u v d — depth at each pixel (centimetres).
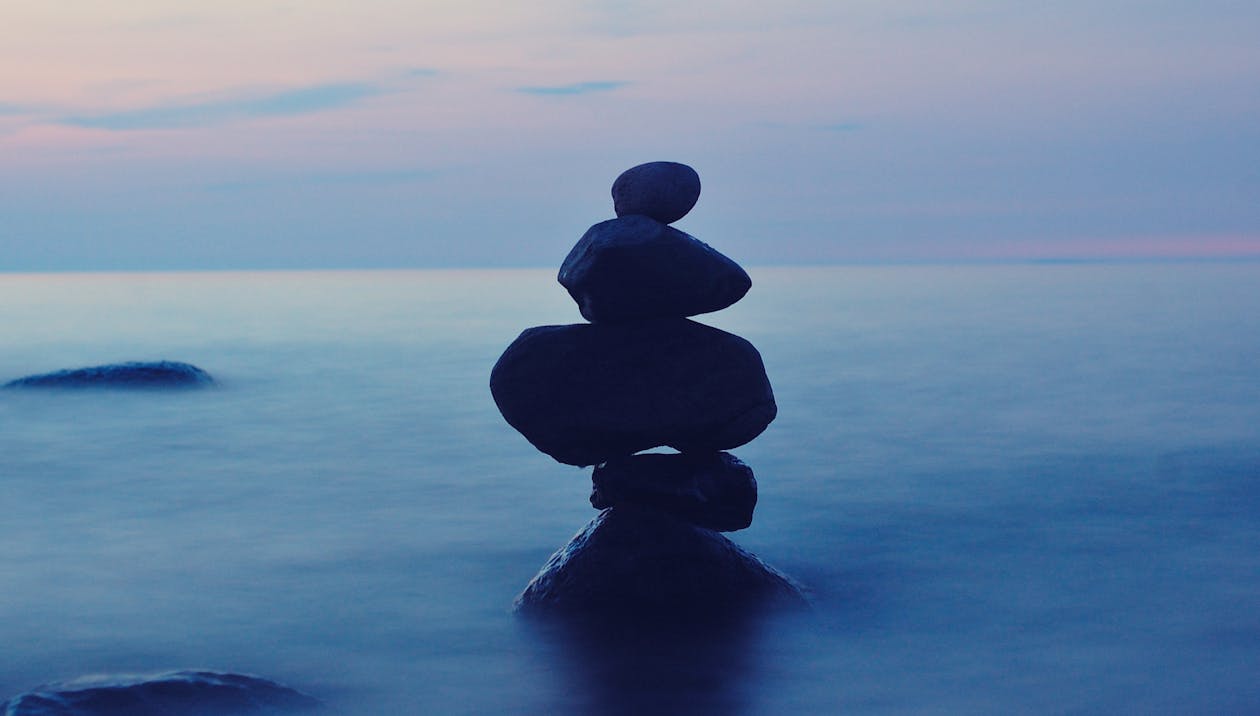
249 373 2406
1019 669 618
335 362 2655
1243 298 4925
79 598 769
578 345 702
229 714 524
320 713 552
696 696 582
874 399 1883
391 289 7719
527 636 674
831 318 3997
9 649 662
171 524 1007
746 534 949
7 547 919
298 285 8850
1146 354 2567
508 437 1554
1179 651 646
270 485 1202
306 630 695
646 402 692
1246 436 1470
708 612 698
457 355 2834
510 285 8525
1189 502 1073
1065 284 6988
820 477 1219
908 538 934
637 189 703
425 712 565
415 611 732
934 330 3381
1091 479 1194
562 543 923
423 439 1536
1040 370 2292
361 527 991
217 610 739
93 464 1335
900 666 623
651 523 724
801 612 710
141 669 628
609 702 575
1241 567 834
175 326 3916
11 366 2627
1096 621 703
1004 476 1216
